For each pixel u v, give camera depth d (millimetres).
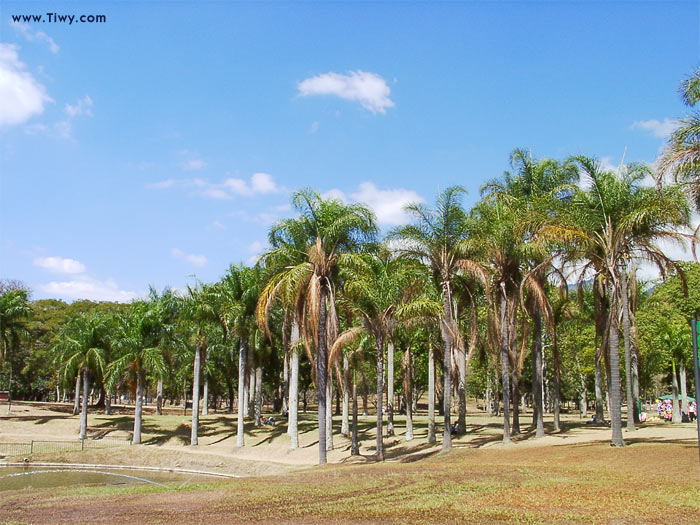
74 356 44156
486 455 25109
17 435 45656
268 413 67812
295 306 30625
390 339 38531
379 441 29438
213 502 15641
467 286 31609
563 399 75125
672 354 38688
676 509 12391
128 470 34969
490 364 44312
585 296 34656
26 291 52125
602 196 23438
